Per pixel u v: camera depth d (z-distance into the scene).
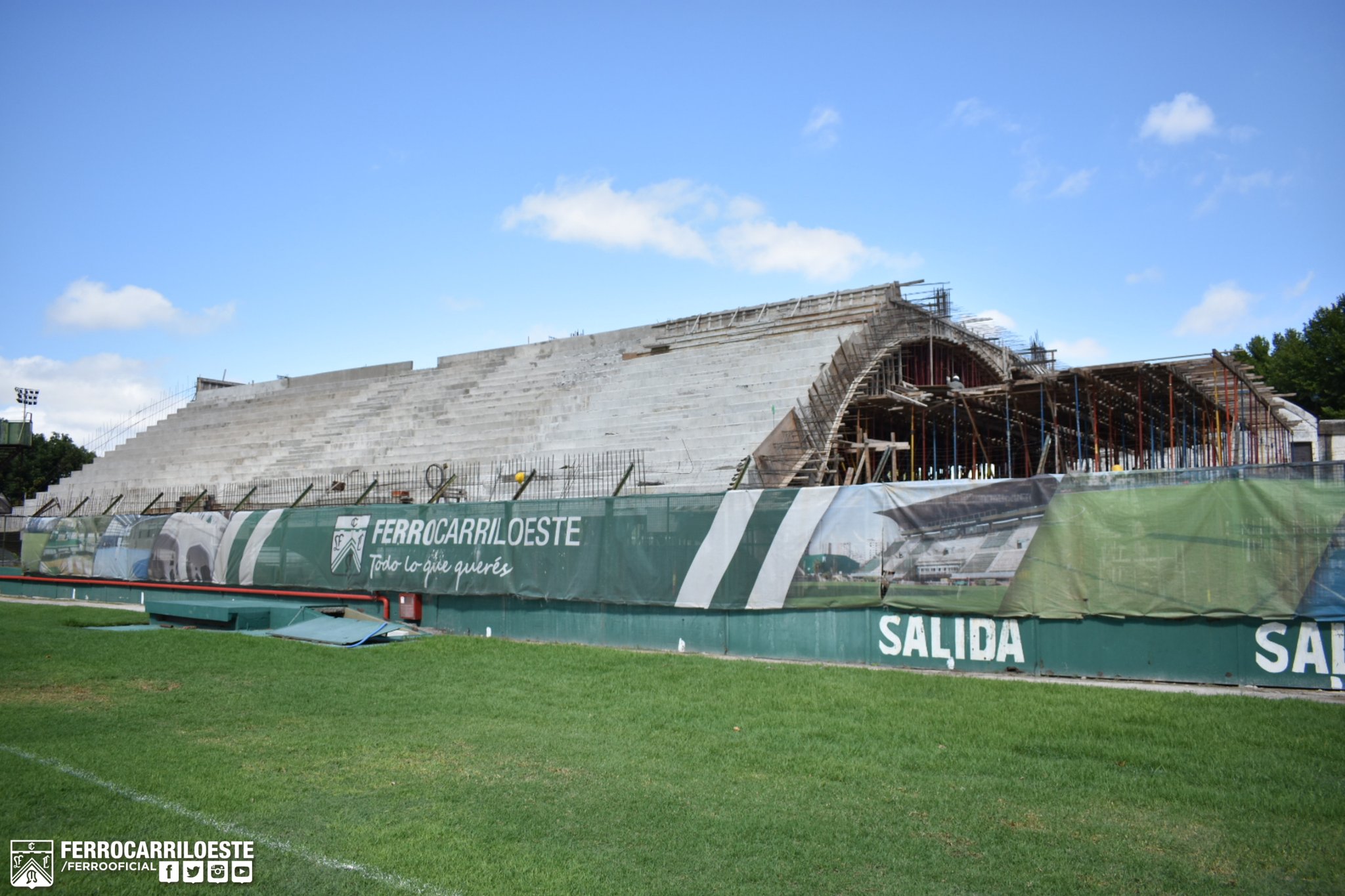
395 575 22.83
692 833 7.36
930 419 33.94
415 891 6.27
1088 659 13.67
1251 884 6.25
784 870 6.60
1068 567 13.94
